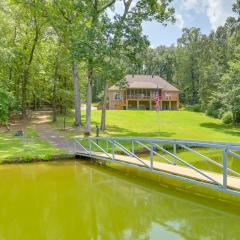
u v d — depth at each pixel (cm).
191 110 4706
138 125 2794
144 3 2075
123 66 2091
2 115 1886
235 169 1297
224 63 4012
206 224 701
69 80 3194
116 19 1992
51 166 1321
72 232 671
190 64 5853
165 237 637
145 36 2048
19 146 1617
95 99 6419
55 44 2759
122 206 834
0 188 1006
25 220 740
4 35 2461
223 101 3017
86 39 1864
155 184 1047
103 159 1288
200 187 996
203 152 1755
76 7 1997
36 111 3728
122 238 637
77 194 941
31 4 2270
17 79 3006
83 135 2083
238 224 698
